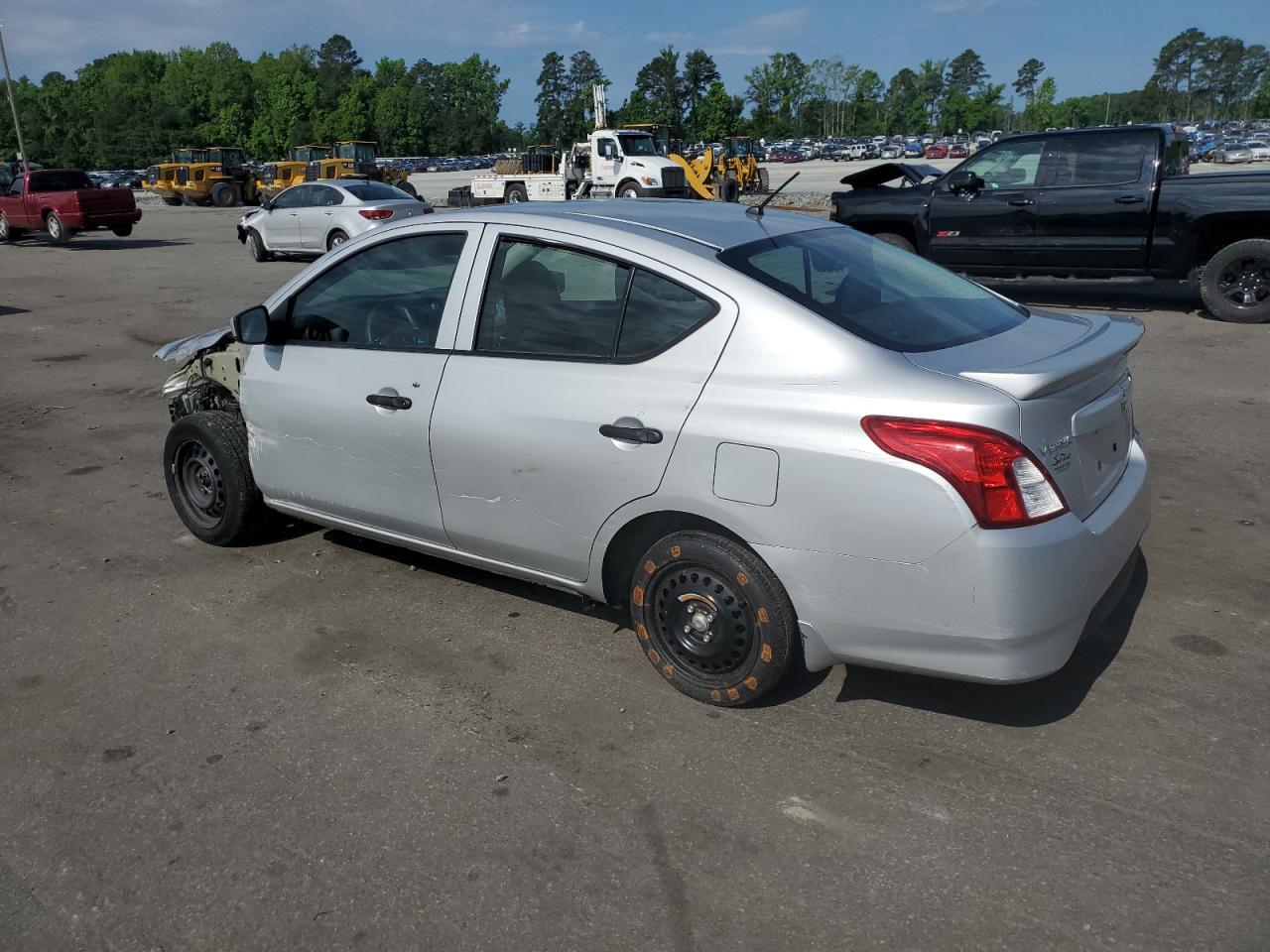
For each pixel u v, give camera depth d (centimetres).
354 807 306
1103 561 310
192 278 1712
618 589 379
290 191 1969
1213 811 290
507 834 293
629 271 349
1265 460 607
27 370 983
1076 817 290
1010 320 365
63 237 2400
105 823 303
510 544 387
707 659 347
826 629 316
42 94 13525
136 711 365
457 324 392
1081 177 1107
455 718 354
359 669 389
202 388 543
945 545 288
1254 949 241
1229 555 470
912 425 289
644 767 321
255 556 504
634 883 271
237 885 276
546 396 360
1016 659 293
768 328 319
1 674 393
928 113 17975
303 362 443
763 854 280
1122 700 349
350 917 263
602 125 3198
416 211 1906
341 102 14700
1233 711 340
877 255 393
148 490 613
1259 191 1009
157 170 4456
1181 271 1069
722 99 11306
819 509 304
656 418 332
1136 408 736
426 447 397
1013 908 257
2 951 256
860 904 260
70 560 505
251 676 387
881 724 339
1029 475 288
